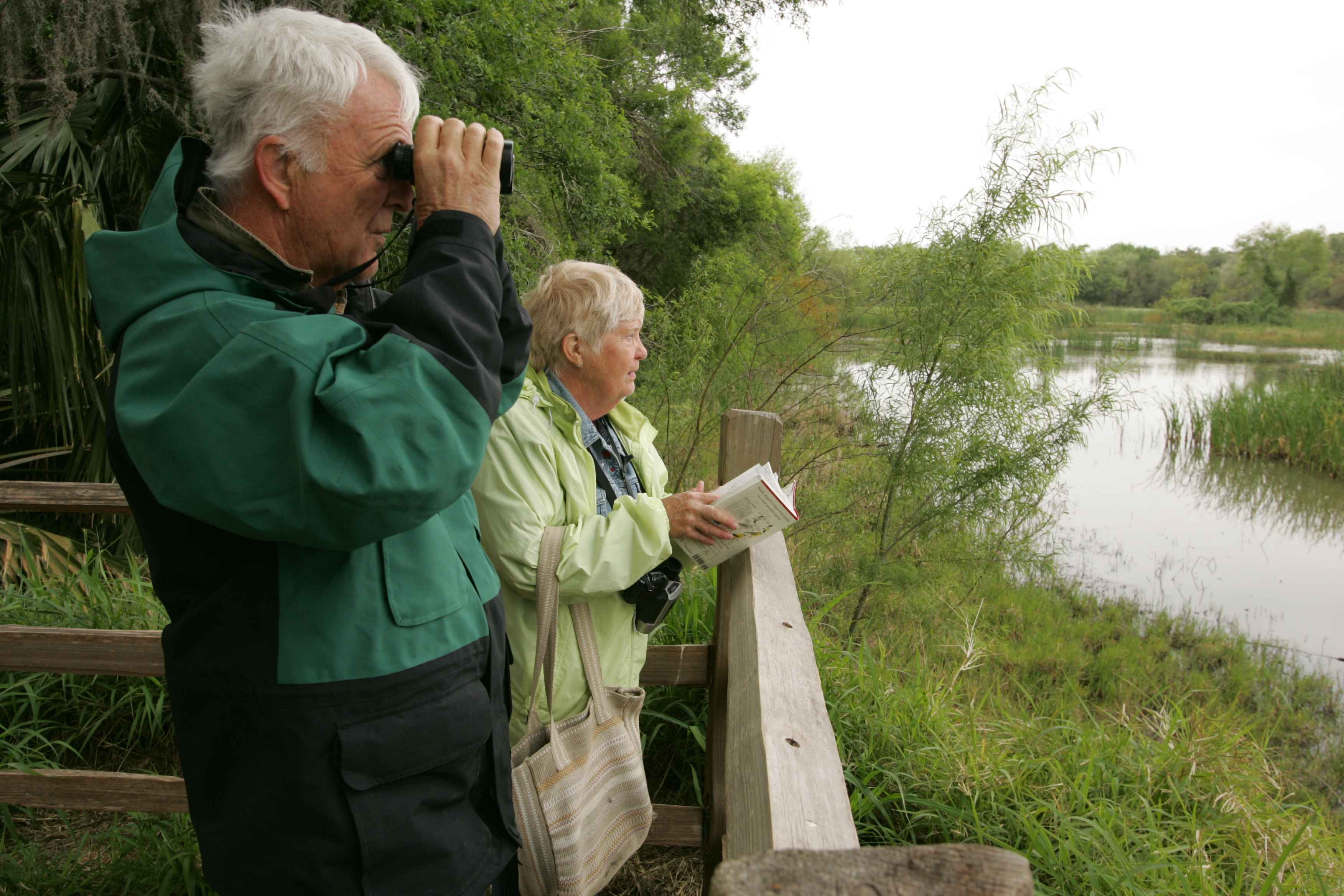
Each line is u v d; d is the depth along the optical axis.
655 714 2.21
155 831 1.93
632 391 1.66
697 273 5.19
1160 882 2.16
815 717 1.05
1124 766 2.85
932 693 2.83
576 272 1.58
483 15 5.71
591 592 1.41
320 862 0.95
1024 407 4.31
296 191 0.96
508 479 1.43
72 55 4.14
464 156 1.01
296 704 0.92
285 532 0.86
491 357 0.94
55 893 1.86
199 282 0.91
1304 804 2.90
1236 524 9.17
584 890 1.43
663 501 1.53
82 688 2.40
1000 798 2.32
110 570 3.49
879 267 4.51
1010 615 5.92
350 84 0.95
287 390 0.84
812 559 4.34
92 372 4.27
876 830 2.22
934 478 4.26
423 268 0.96
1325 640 6.07
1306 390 13.30
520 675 1.48
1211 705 4.79
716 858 1.76
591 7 11.49
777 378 4.93
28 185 4.17
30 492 1.74
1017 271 4.06
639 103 12.02
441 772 1.01
